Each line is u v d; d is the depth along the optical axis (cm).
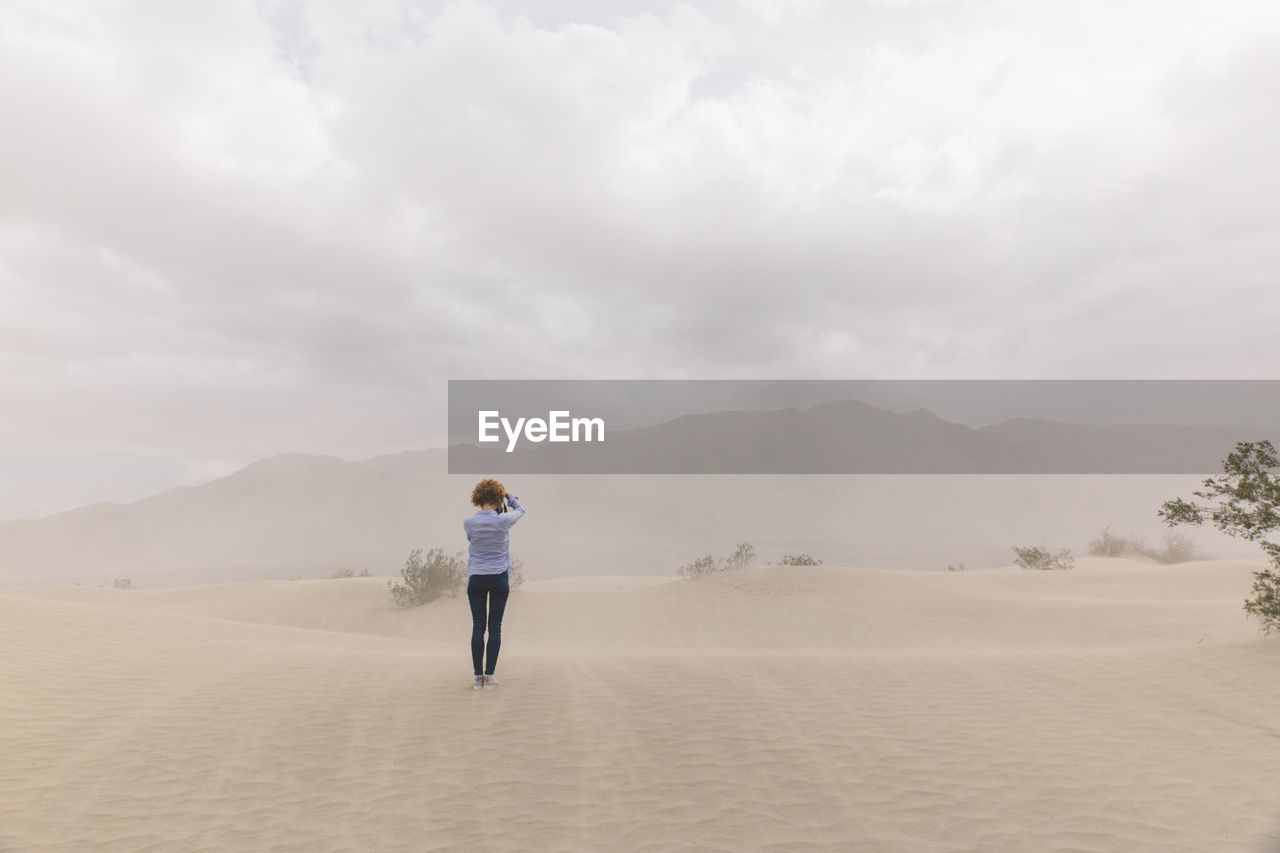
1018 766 530
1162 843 401
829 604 2023
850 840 412
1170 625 1584
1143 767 523
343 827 441
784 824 436
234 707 699
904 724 636
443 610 2294
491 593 773
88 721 653
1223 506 962
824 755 557
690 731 617
